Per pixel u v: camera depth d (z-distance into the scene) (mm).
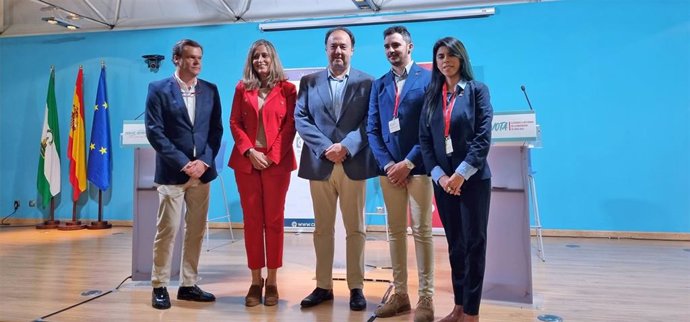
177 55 2273
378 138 2051
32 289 2531
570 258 3395
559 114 4609
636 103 4445
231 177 5125
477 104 1745
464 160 1679
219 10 5328
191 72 2270
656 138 4395
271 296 2229
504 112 2145
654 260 3309
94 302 2281
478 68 4793
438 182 1757
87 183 5477
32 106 5703
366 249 3828
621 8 4484
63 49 5652
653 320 1986
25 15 5727
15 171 5695
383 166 1993
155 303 2176
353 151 2037
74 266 3139
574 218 4551
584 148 4547
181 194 2246
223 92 5297
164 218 2199
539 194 4641
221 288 2574
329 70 2209
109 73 5535
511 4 4727
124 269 3039
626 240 4285
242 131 2232
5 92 5773
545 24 4648
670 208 4355
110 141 5430
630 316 2039
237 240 4348
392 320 1970
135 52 5496
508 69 4730
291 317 2025
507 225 2268
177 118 2213
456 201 1792
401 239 2055
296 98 2287
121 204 5414
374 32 5004
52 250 3787
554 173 4609
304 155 2180
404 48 1997
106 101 5445
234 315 2062
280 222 2238
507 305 2205
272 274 2256
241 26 5305
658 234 4359
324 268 2225
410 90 1981
